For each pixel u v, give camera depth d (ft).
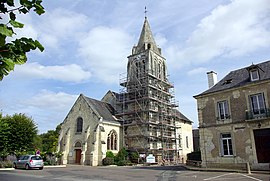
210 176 54.03
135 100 125.39
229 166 70.64
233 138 71.67
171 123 138.00
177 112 149.89
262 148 65.72
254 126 67.92
